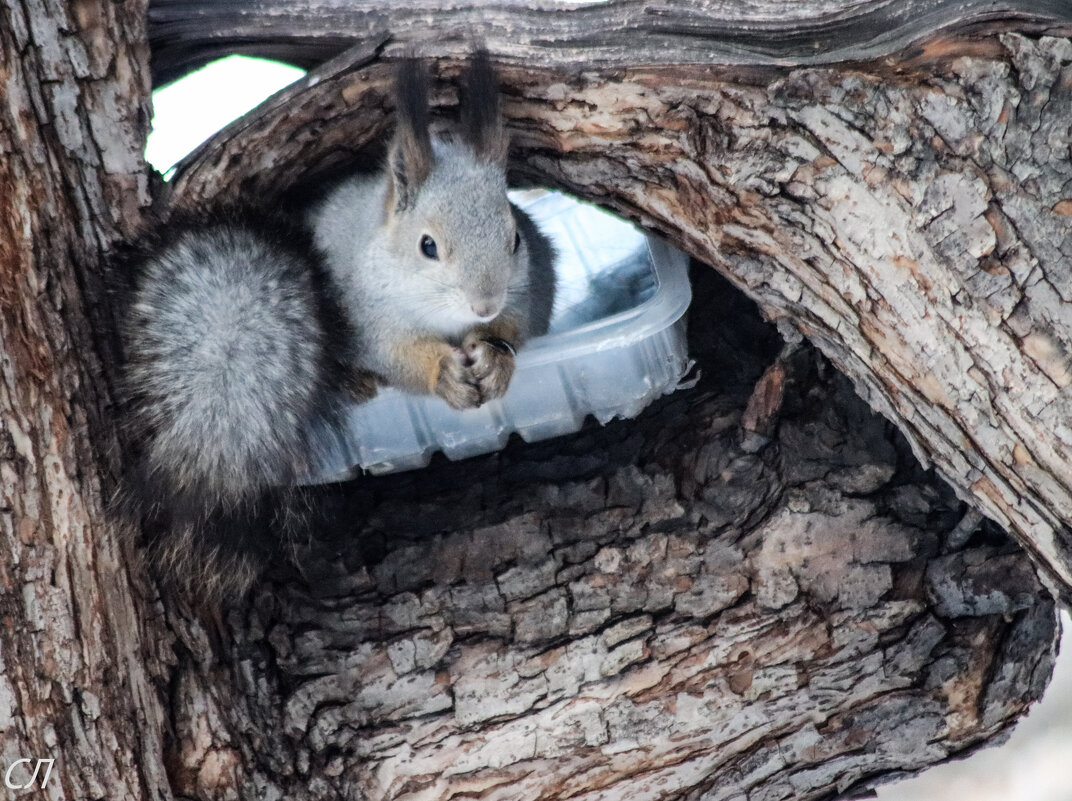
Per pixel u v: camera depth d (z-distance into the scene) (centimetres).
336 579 525
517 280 588
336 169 584
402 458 584
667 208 510
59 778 432
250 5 483
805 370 559
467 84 509
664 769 524
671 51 456
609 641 513
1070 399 441
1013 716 532
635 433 577
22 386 440
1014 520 468
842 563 523
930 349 461
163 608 473
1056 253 438
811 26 444
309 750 494
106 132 474
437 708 505
